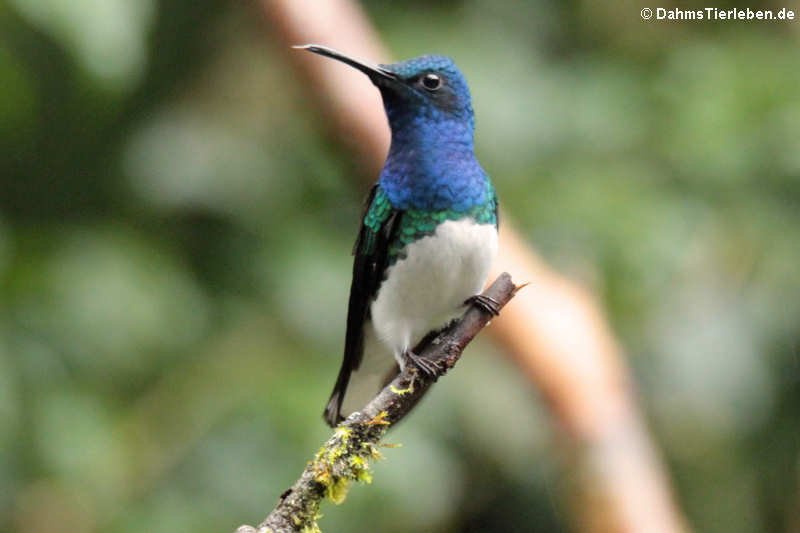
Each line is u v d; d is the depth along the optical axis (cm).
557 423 685
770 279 1074
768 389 1075
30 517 961
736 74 1121
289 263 1070
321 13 789
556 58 1211
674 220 1072
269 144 1134
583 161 1127
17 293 976
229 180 1106
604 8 1228
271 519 511
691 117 1109
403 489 969
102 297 996
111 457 980
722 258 1085
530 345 690
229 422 1004
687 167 1100
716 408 1071
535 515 1080
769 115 1085
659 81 1168
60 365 973
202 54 1165
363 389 834
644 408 1061
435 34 1131
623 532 662
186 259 1101
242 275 1091
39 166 1125
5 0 866
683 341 1062
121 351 1001
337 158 823
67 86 1074
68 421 957
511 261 775
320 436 980
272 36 795
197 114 1145
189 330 1049
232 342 1063
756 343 1069
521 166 1111
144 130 1135
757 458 1104
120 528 965
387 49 1102
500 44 1166
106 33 855
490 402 1030
